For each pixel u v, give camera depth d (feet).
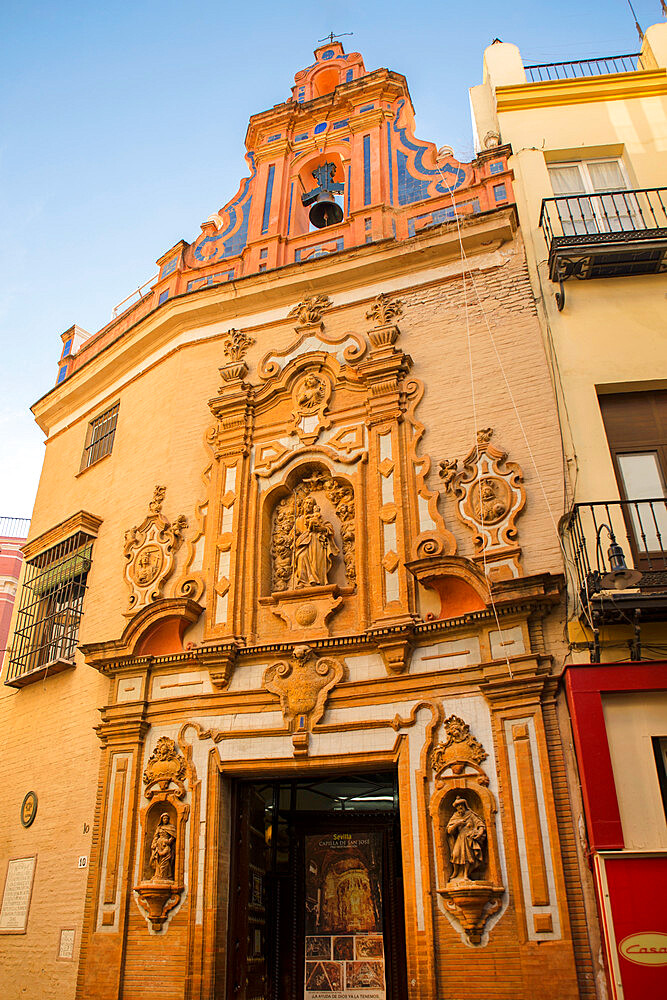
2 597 108.68
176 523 45.73
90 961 36.99
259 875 40.14
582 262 40.83
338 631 39.22
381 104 54.19
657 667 31.37
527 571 36.01
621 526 35.76
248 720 38.52
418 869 32.96
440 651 36.14
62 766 45.01
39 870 43.29
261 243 52.49
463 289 44.60
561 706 32.81
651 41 51.26
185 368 50.72
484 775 33.12
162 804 38.83
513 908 30.81
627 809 29.63
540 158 47.11
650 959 26.86
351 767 36.22
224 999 34.88
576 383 39.29
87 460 56.95
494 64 52.60
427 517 39.40
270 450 45.09
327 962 38.06
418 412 42.22
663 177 45.60
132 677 42.32
